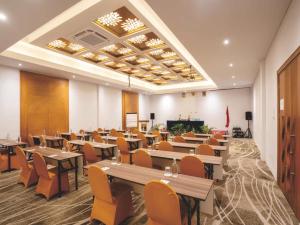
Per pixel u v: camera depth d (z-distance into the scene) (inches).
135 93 521.0
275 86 164.6
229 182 160.7
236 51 197.9
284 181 134.8
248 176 176.6
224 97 492.7
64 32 168.9
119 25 162.9
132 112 503.5
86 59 261.9
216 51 197.8
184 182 83.8
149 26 160.1
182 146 173.9
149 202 70.9
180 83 484.1
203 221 103.0
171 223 68.5
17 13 115.3
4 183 160.2
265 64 221.6
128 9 134.6
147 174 94.3
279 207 118.3
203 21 133.6
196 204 81.4
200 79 427.8
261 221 103.5
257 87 319.3
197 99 525.0
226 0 109.5
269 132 200.4
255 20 133.0
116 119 446.9
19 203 124.4
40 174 135.0
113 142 245.8
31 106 279.1
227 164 217.5
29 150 158.4
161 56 251.6
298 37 102.0
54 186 131.7
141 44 208.1
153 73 355.6
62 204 122.8
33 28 134.0
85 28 161.5
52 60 262.4
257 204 122.2
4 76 248.5
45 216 109.0
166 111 567.2
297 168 108.0
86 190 144.3
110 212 94.1
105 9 132.7
